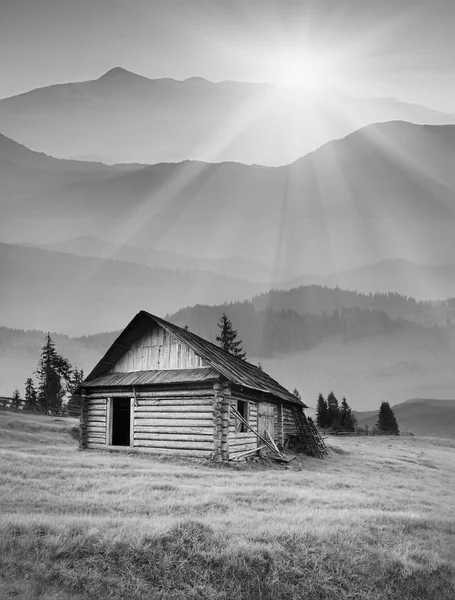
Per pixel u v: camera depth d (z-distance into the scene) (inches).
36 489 605.0
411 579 443.5
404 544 498.9
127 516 491.8
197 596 365.1
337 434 3341.5
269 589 389.1
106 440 1171.9
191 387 1069.8
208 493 649.0
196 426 1050.7
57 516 461.1
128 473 791.1
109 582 358.6
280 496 667.4
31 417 1833.2
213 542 421.1
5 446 1128.8
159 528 426.0
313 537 460.4
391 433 3580.2
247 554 409.4
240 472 928.3
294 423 1550.2
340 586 411.8
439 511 714.2
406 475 1299.2
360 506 666.2
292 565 418.0
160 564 385.7
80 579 356.2
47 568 361.7
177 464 991.6
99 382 1197.1
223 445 1012.5
